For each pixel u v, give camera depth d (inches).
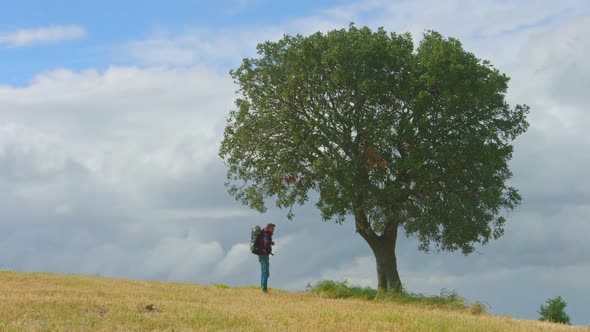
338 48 1026.7
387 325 531.2
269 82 1096.2
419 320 563.5
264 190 1150.3
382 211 1044.5
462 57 1058.7
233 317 523.2
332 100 1058.1
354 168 1014.4
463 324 557.0
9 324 446.0
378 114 1037.8
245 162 1151.0
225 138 1160.2
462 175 1043.9
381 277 1120.8
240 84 1139.3
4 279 938.7
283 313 578.9
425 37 1109.1
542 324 634.2
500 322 604.7
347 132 1056.8
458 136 1055.6
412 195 1079.6
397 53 1052.5
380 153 1021.2
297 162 1096.8
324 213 1040.8
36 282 908.0
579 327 630.5
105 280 1007.0
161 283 1005.8
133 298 686.5
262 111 1095.6
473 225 1051.9
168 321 487.2
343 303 770.2
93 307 544.7
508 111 1115.9
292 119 1064.8
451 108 1027.3
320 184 1039.6
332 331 479.8
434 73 1016.9
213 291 884.0
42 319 479.5
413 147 1043.9
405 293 938.7
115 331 441.7
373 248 1133.7
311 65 1064.2
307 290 1029.2
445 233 1071.0
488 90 1027.9
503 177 1122.7
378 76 1035.3
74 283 921.5
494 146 1072.8
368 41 1056.2
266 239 921.5
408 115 1055.6
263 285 917.2
